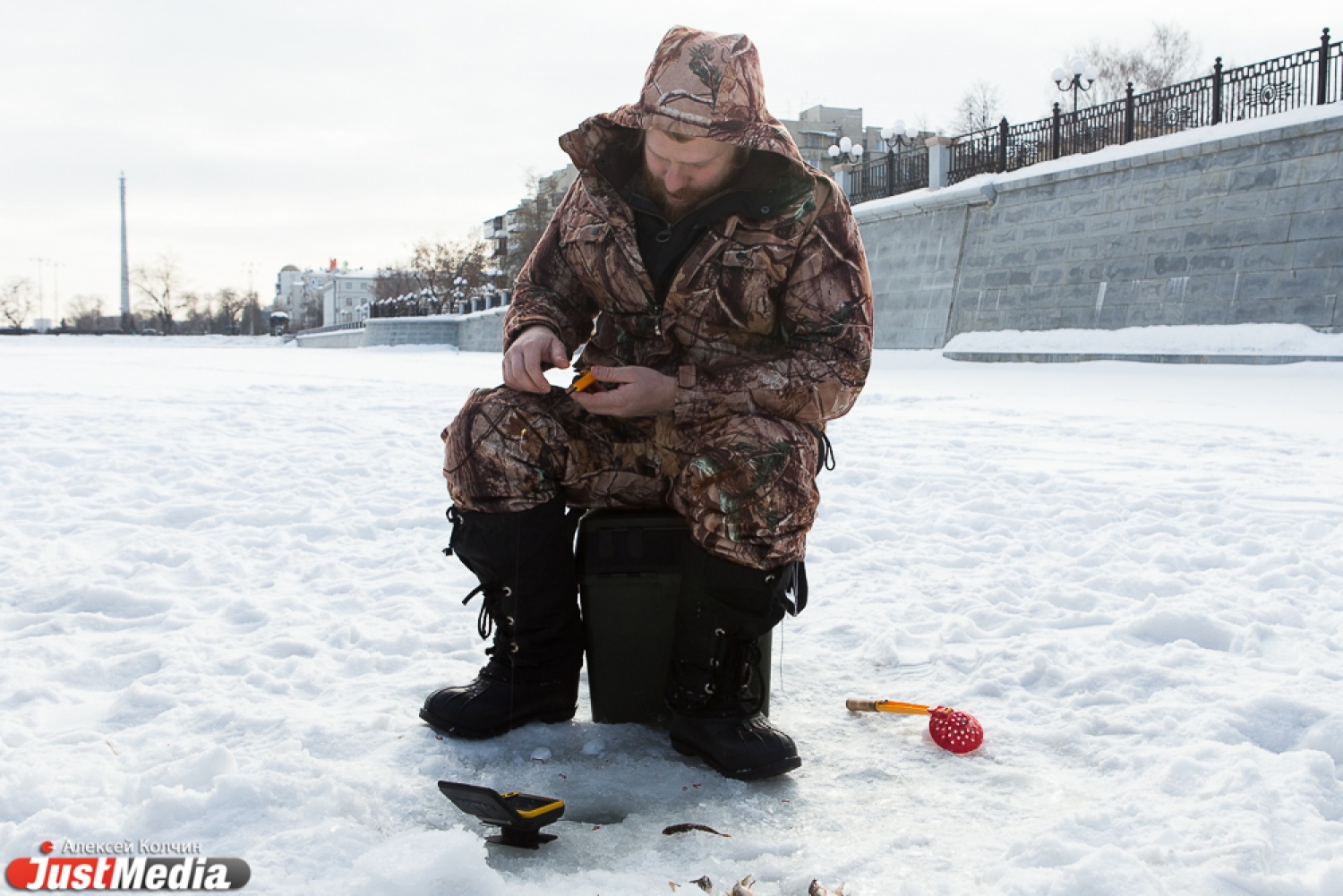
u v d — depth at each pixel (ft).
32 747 6.56
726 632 6.50
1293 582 10.90
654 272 6.77
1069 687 8.00
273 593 10.81
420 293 253.44
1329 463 21.43
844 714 7.66
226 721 7.07
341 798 5.73
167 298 358.64
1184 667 8.30
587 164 6.73
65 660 8.48
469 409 6.72
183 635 9.14
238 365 66.69
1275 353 59.41
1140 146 72.08
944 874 5.13
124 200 342.44
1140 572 11.57
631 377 6.43
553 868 5.26
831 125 245.65
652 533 6.95
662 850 5.44
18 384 40.40
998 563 12.34
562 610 7.09
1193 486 17.98
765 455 6.28
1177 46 136.87
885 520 15.08
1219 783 5.96
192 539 13.17
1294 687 7.55
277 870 4.92
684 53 6.15
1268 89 68.90
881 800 6.14
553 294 7.27
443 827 5.69
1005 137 85.56
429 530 14.07
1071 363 71.72
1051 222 77.20
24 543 12.58
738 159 6.42
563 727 7.20
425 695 7.84
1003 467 20.27
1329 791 5.88
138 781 5.90
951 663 8.74
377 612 10.15
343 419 28.37
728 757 6.38
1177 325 67.82
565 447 6.81
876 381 55.52
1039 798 6.13
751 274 6.58
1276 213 62.85
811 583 11.56
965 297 84.43
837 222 6.63
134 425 25.44
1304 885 4.82
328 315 401.90
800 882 5.05
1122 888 4.75
